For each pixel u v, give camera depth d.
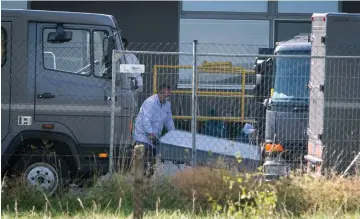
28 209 33.75
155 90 43.22
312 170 38.03
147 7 71.62
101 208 33.97
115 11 71.31
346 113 38.53
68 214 32.81
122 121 38.75
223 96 44.91
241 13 73.00
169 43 70.44
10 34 38.69
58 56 38.94
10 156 38.28
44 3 70.12
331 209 33.75
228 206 32.28
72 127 38.81
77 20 38.94
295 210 33.56
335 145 38.22
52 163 38.19
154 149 39.69
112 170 37.00
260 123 44.03
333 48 39.97
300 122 43.25
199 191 34.09
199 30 72.44
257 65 47.41
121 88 38.78
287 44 48.59
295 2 73.38
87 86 38.88
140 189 24.72
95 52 39.03
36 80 38.72
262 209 30.56
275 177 35.41
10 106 38.56
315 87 40.28
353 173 37.22
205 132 42.56
